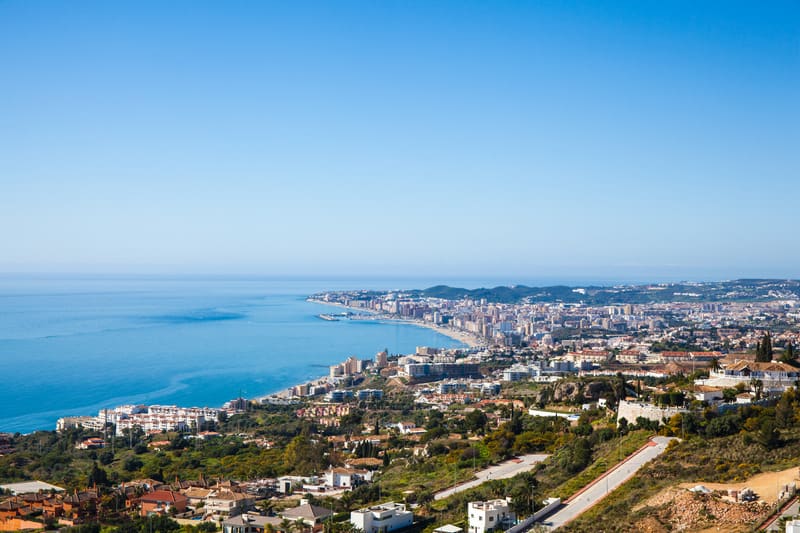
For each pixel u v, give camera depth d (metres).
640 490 188.38
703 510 162.50
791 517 151.00
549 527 176.00
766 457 192.25
